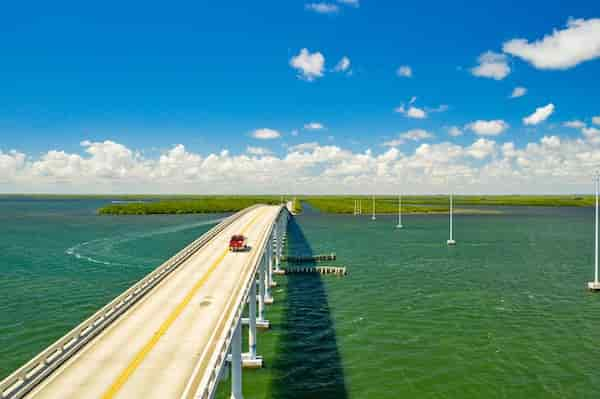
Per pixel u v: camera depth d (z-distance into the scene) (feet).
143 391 62.95
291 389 99.81
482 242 358.64
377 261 269.44
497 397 96.58
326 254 295.07
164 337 82.74
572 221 580.30
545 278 220.23
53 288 191.11
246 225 263.29
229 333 75.61
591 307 167.73
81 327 78.18
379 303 172.55
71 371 69.05
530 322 148.77
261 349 124.16
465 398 95.91
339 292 191.21
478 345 127.13
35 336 132.98
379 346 126.41
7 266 239.09
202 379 61.21
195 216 632.79
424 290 194.29
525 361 116.06
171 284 120.98
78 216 623.36
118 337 82.74
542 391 99.60
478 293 188.65
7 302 168.86
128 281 204.64
